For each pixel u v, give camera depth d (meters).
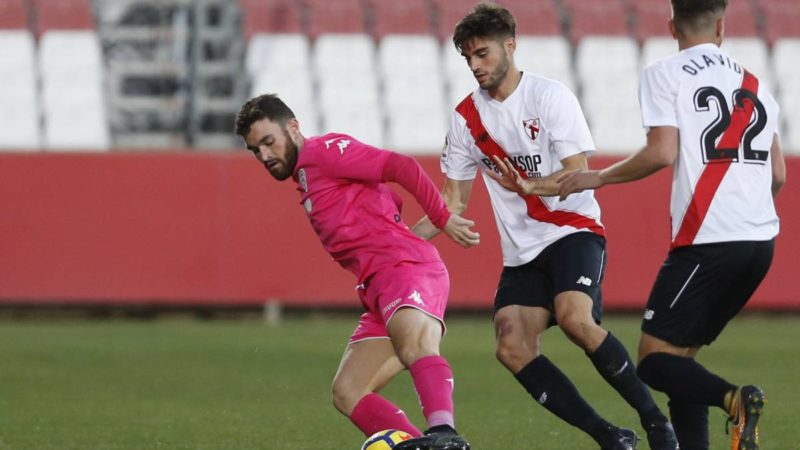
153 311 58.44
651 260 55.78
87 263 53.53
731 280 19.45
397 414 20.17
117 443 25.56
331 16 66.19
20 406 31.31
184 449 24.80
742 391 18.77
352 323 55.56
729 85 19.62
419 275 20.00
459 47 22.78
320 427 27.88
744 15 68.00
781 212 55.97
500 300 23.02
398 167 19.83
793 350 45.19
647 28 67.50
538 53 65.94
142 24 64.06
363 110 63.50
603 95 65.06
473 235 20.12
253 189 54.44
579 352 45.09
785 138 64.81
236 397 33.12
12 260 53.16
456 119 23.72
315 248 54.78
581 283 22.00
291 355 43.28
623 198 55.69
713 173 19.36
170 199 54.00
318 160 20.09
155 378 37.12
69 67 62.59
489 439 26.16
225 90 63.75
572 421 21.97
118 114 62.84
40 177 53.34
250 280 54.34
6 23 63.22
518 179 20.81
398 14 66.94
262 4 65.69
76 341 47.81
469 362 41.31
